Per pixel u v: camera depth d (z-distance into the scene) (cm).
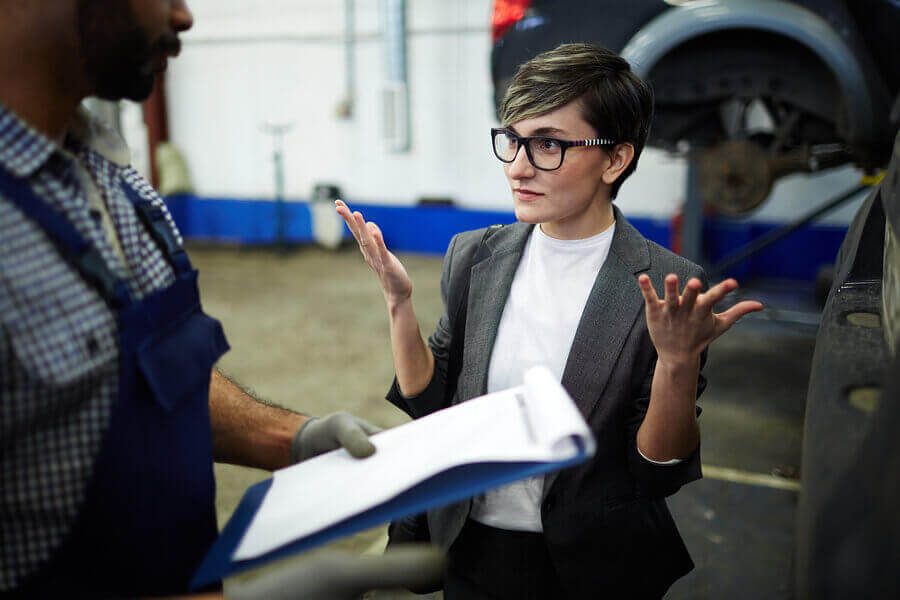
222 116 756
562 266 100
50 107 60
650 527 96
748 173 340
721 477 229
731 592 173
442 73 664
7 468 55
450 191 687
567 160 91
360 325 432
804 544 47
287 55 719
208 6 736
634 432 92
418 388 104
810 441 53
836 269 87
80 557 59
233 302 495
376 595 163
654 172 586
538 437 62
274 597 50
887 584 36
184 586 68
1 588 57
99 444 58
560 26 301
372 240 95
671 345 78
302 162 740
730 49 325
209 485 73
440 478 67
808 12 291
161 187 762
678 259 98
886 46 302
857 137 307
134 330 61
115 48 58
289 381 330
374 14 677
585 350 94
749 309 77
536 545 98
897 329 55
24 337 52
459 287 108
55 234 56
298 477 74
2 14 55
